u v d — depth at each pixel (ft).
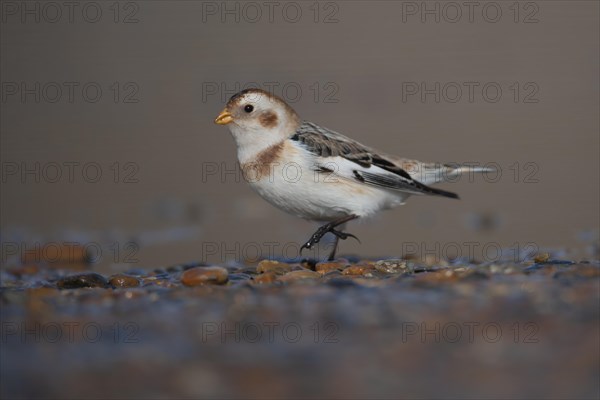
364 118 64.64
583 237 43.14
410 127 62.23
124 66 75.77
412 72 72.90
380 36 80.18
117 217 49.62
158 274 34.32
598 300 25.13
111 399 19.48
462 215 48.49
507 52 76.23
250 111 36.45
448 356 21.56
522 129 61.52
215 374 20.81
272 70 73.72
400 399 19.34
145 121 66.13
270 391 19.84
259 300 26.53
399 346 22.29
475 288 26.96
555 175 53.78
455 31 80.43
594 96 67.26
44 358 21.97
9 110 68.59
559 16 82.17
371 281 28.53
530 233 44.47
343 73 73.00
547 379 20.01
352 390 19.83
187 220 48.80
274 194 36.91
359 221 37.14
